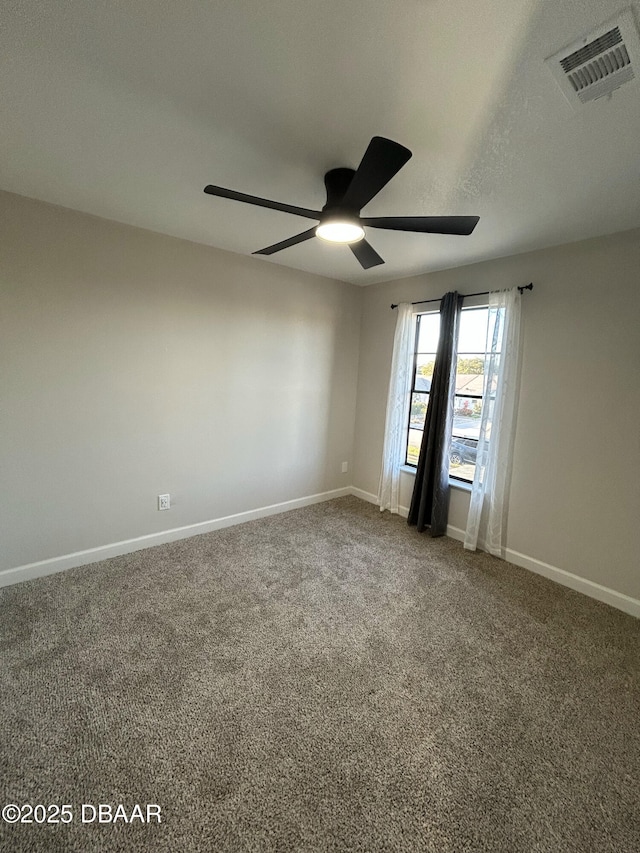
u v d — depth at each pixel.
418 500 3.64
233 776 1.40
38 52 1.18
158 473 3.05
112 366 2.72
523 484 2.97
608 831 1.28
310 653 2.02
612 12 0.98
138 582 2.58
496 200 2.04
